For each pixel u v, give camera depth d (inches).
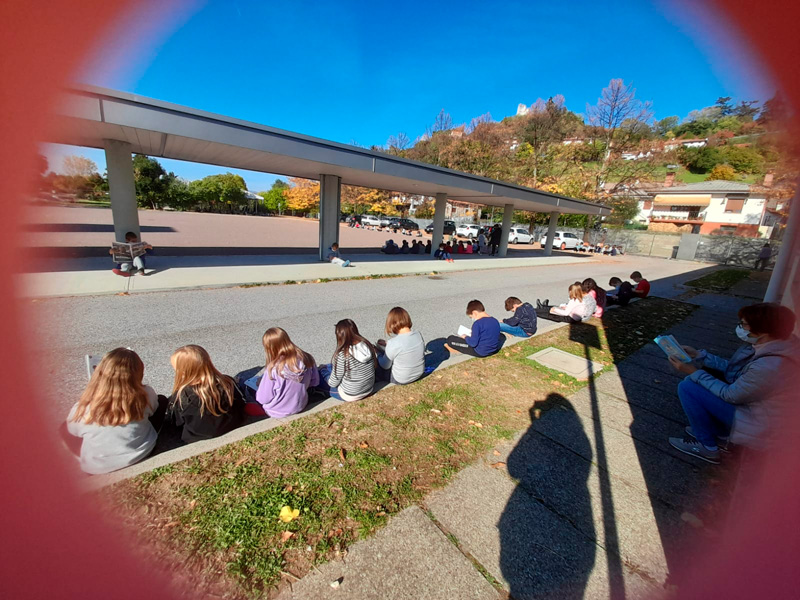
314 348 183.8
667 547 77.8
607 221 1577.3
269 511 81.3
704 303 391.5
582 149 1432.1
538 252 952.9
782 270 148.0
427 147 1809.8
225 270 353.4
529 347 206.1
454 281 416.5
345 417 121.3
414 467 99.2
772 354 84.3
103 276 286.5
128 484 85.7
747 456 80.2
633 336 241.0
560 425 125.9
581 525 83.2
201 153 373.7
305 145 328.2
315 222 1678.2
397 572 69.1
